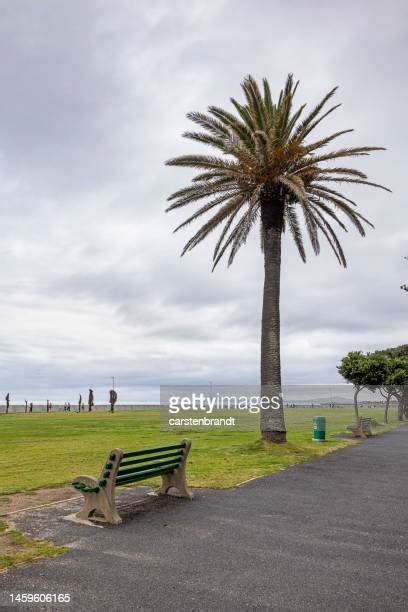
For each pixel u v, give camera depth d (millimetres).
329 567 6023
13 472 13859
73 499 9664
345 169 18875
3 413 67500
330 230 21438
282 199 19344
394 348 49562
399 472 13305
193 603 5000
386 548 6770
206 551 6559
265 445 17766
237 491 10484
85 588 5340
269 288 19078
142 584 5457
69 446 21344
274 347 18719
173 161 19000
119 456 7977
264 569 5938
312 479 12039
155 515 8422
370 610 4883
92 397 78875
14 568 5883
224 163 18891
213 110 19203
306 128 19375
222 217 20391
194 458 15695
